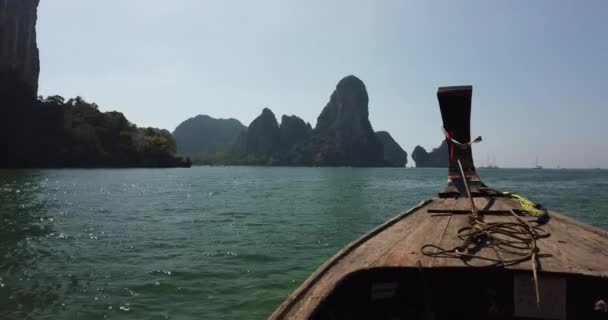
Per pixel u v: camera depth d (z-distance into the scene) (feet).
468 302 13.08
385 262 12.07
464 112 28.07
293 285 26.02
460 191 25.08
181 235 42.96
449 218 18.34
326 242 39.34
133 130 360.07
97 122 327.67
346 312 12.01
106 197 86.02
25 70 321.73
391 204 75.87
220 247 36.99
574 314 11.92
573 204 76.84
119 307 22.26
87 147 283.18
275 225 49.83
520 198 22.20
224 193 102.12
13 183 120.06
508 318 12.77
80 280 26.91
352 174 296.92
